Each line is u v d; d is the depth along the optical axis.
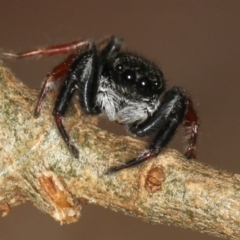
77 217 0.06
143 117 0.07
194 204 0.06
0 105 0.06
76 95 0.07
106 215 0.11
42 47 0.07
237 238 0.06
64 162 0.06
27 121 0.06
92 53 0.07
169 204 0.06
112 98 0.07
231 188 0.06
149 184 0.06
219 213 0.06
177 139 0.10
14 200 0.06
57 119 0.06
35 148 0.06
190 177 0.06
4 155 0.06
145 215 0.06
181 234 0.10
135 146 0.06
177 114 0.07
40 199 0.06
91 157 0.06
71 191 0.06
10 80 0.06
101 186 0.06
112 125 0.10
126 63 0.07
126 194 0.06
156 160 0.06
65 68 0.06
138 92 0.07
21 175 0.06
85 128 0.06
